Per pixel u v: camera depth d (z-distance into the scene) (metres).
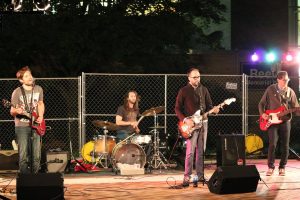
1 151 11.57
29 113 9.12
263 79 18.61
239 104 18.22
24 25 16.66
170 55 17.81
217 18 19.09
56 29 16.56
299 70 18.42
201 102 9.06
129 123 11.62
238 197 8.27
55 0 16.88
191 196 8.41
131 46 16.83
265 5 22.64
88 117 16.89
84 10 17.12
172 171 11.66
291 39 22.52
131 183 9.95
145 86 17.61
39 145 9.34
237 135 10.85
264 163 12.90
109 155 12.15
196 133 9.08
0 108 16.91
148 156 11.80
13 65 17.44
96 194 8.74
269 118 10.46
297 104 10.61
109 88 17.53
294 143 16.67
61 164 11.48
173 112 17.47
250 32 22.67
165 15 17.31
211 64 19.66
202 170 9.23
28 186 7.71
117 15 16.80
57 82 17.12
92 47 16.59
